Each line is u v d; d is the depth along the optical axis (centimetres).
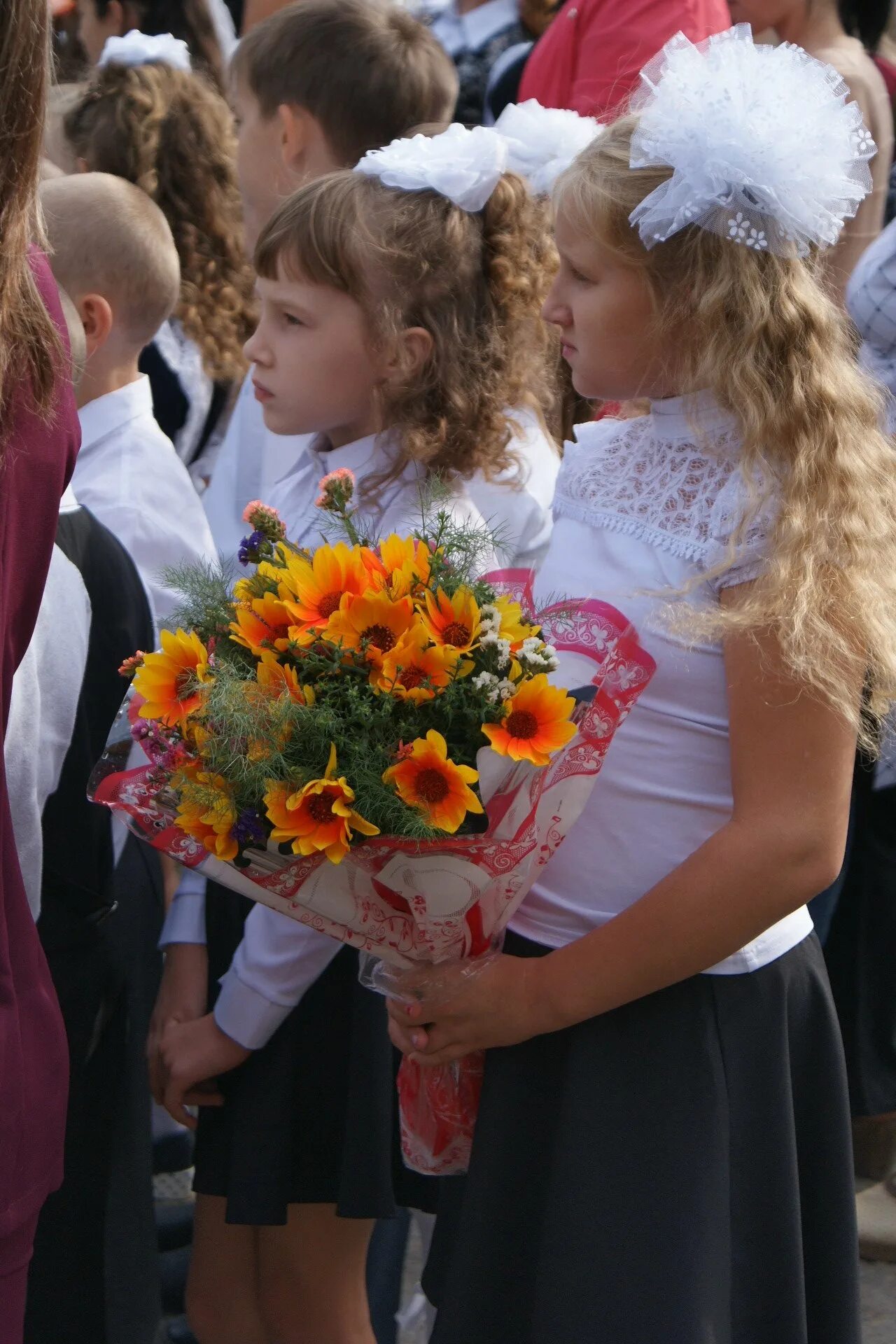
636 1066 190
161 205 390
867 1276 338
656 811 191
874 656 182
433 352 246
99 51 528
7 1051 163
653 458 197
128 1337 247
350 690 164
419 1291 294
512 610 174
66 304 235
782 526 179
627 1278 185
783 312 186
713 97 181
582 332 197
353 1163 239
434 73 335
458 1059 201
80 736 237
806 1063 204
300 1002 242
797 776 179
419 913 177
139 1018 260
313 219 239
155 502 294
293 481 263
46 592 212
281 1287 258
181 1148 344
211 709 164
